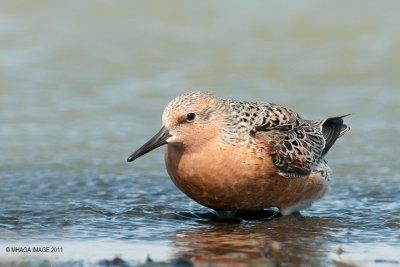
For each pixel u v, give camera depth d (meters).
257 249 10.75
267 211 13.02
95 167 15.40
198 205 13.21
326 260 10.27
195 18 24.09
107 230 11.70
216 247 10.85
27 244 10.93
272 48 22.34
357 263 10.13
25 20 23.50
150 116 18.30
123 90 19.83
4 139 16.91
